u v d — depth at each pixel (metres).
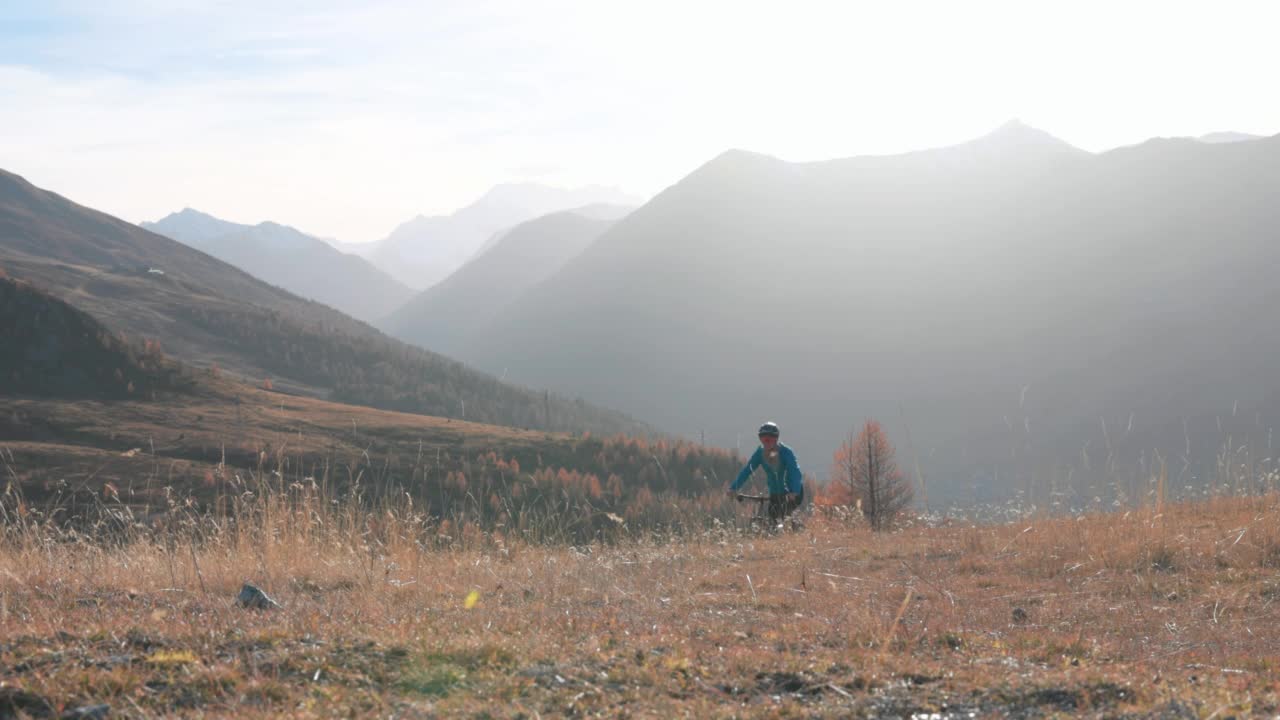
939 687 3.18
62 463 63.41
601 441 108.12
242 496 8.15
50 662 3.26
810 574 7.38
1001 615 5.54
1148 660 4.09
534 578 6.86
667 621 4.84
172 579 6.07
